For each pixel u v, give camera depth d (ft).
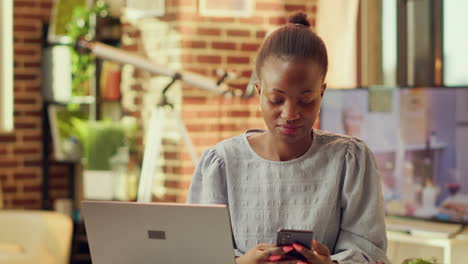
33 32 18.19
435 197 9.97
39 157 18.35
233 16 14.29
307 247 4.78
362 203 5.40
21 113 18.19
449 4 10.28
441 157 9.88
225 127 14.33
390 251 10.15
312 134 5.51
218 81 13.04
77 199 17.72
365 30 11.01
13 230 13.21
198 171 5.66
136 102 15.66
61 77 17.29
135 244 4.81
